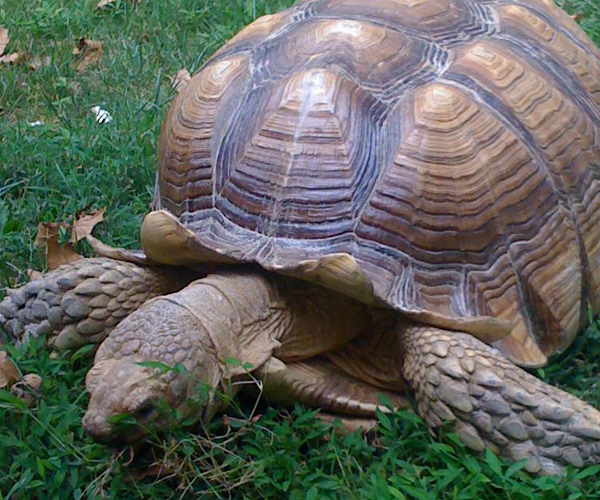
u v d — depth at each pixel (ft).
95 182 4.29
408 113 2.90
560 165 3.07
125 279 3.11
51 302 3.09
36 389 3.01
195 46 5.70
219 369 2.67
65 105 5.09
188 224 3.03
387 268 2.79
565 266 3.03
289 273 2.74
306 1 3.57
